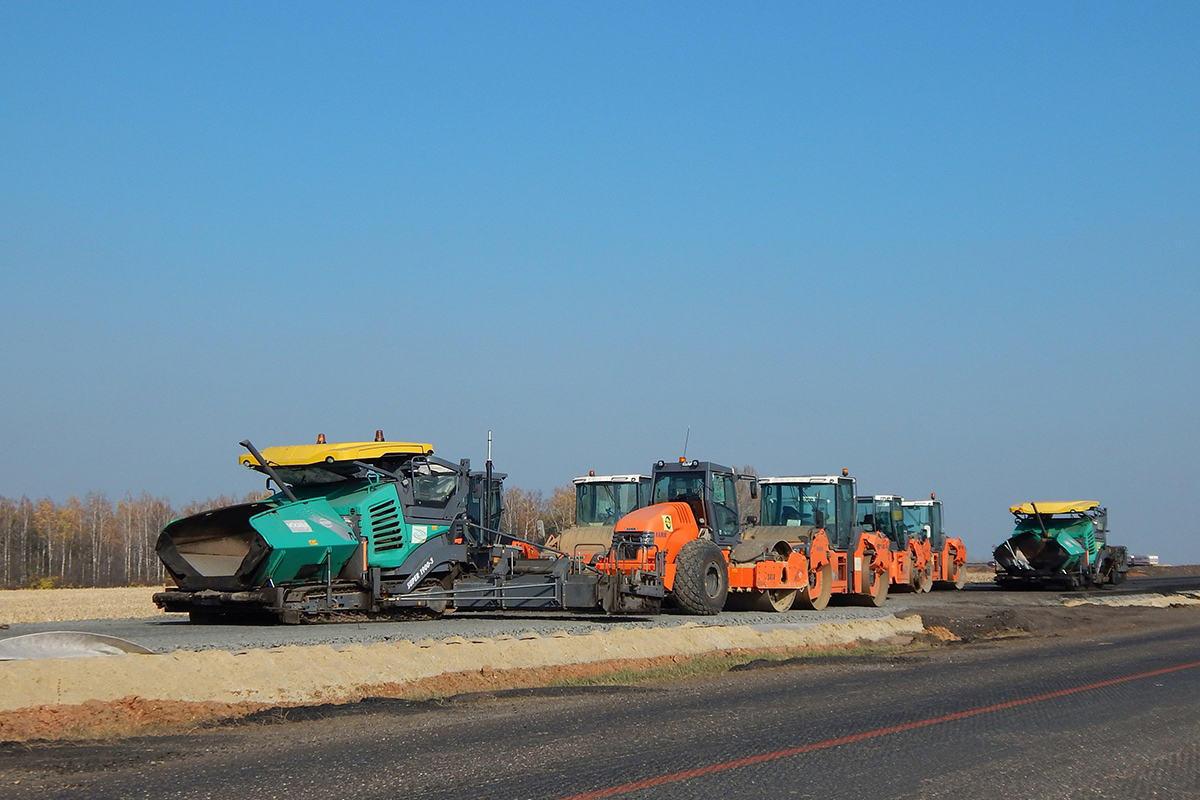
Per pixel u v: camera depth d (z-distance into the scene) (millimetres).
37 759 8430
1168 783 8359
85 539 70438
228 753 8852
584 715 11086
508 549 21297
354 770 8320
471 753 9023
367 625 18484
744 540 24406
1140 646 19391
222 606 18281
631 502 26438
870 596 28188
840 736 10070
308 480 20281
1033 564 39594
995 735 10219
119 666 11008
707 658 16156
